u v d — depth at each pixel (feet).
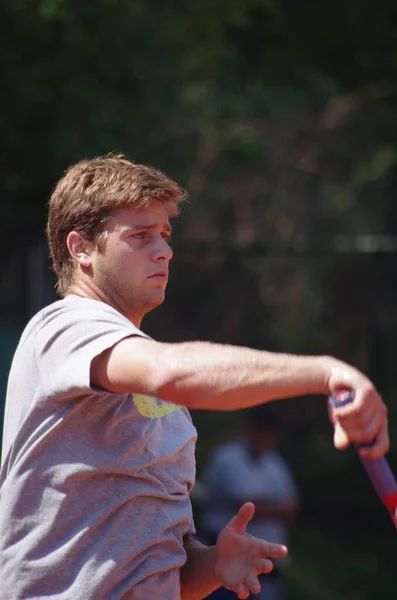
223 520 75.97
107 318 25.52
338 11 108.27
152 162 91.04
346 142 109.29
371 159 108.99
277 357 22.13
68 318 25.85
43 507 26.43
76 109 82.12
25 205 81.51
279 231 109.81
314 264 114.52
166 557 27.27
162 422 27.43
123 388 24.00
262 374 21.90
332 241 98.22
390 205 109.91
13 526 26.63
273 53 111.75
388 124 108.27
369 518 128.47
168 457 27.25
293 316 119.24
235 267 112.27
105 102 83.25
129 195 27.35
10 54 79.82
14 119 80.18
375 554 119.85
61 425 26.13
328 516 129.18
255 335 117.39
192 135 98.58
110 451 26.22
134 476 26.53
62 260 28.60
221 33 102.68
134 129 87.15
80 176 28.30
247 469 76.59
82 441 26.25
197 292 112.16
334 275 116.06
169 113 91.30
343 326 118.42
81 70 83.71
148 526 26.78
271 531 76.13
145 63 86.74
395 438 112.78
